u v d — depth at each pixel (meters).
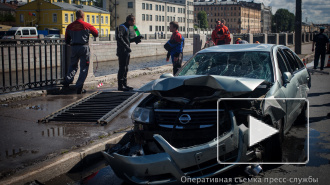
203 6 177.75
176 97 3.78
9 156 4.38
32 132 5.50
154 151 3.70
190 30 131.38
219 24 12.24
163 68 14.60
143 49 58.31
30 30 45.44
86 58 8.59
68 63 9.60
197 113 3.66
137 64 41.06
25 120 6.25
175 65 9.27
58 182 4.00
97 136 5.28
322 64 15.24
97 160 4.74
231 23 172.75
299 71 6.09
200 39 16.23
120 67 9.05
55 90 8.88
